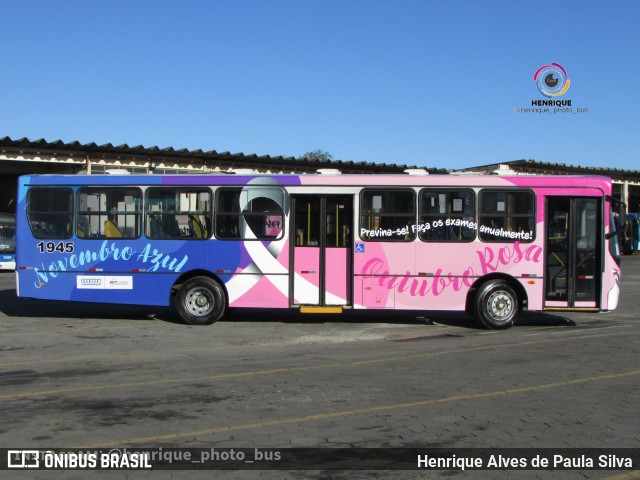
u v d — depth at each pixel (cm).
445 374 815
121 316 1416
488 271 1245
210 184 1279
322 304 1261
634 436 558
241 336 1155
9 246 2994
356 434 563
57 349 1011
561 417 616
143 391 721
